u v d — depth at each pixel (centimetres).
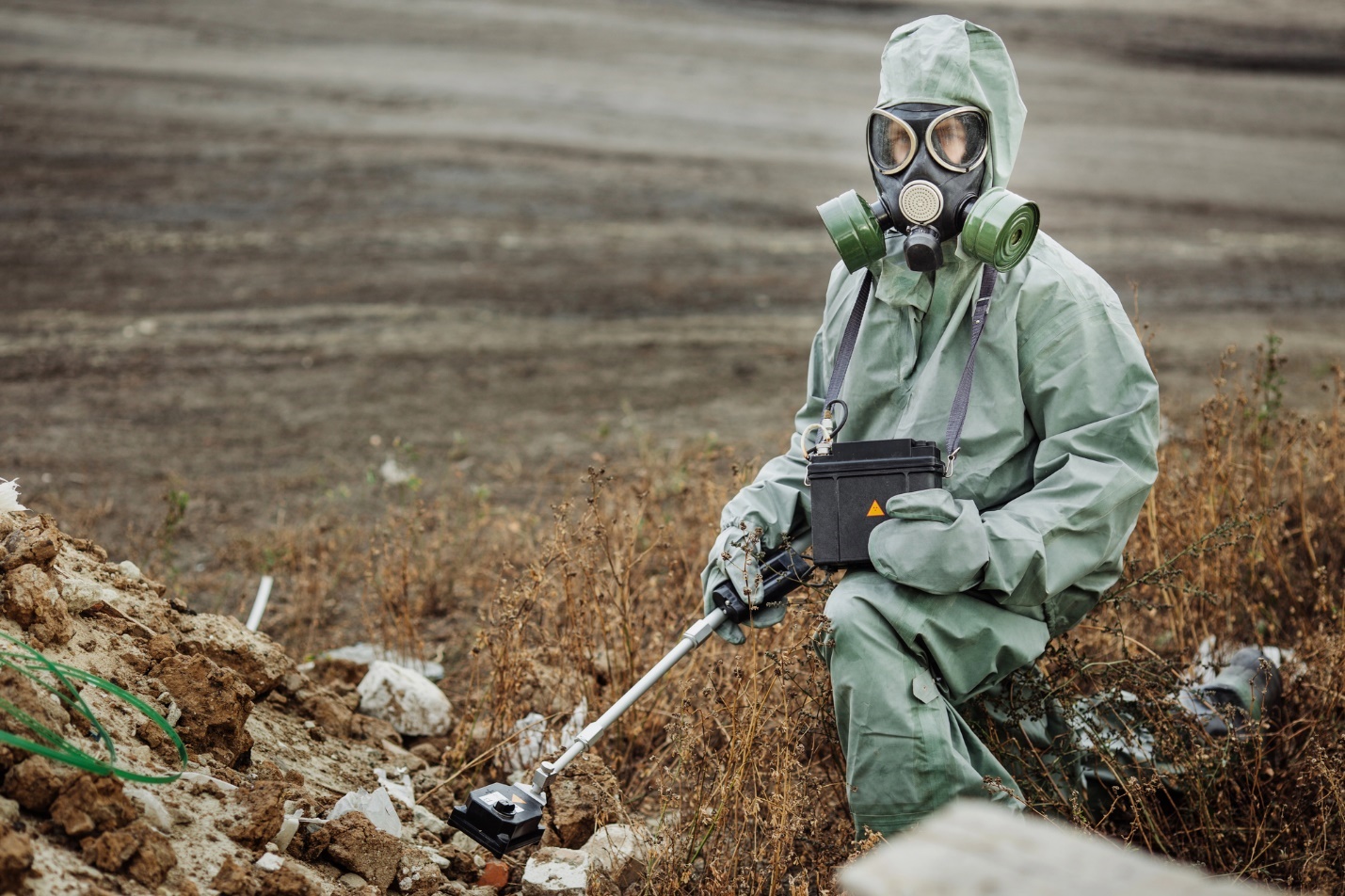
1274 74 2452
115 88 1639
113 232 1201
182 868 232
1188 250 1419
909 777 271
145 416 790
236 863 234
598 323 1055
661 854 295
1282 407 561
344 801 290
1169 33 2677
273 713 334
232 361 911
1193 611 409
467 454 733
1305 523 444
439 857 296
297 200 1330
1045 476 284
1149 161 1859
